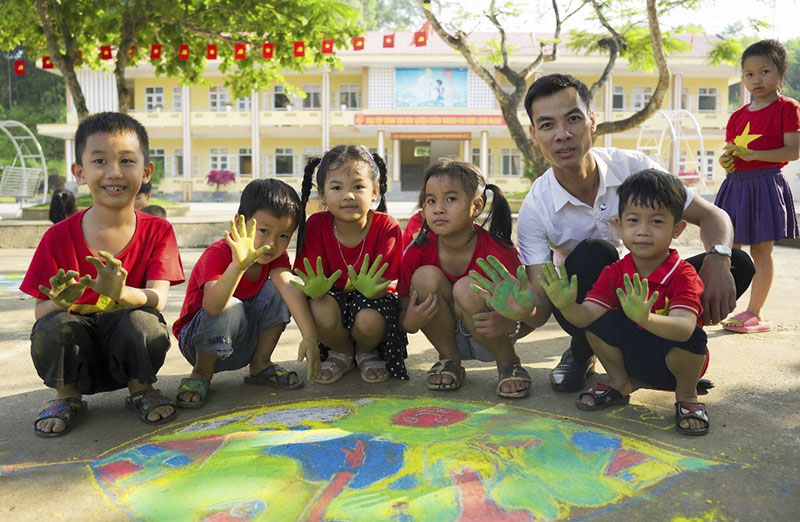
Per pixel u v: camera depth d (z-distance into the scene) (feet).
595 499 5.50
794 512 5.25
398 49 88.69
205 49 35.78
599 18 34.01
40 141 120.57
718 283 8.06
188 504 5.51
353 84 90.38
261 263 8.30
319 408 7.89
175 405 7.77
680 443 6.66
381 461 6.28
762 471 5.99
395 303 8.88
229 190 90.07
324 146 86.89
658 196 7.13
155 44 32.22
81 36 33.76
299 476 5.98
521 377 8.29
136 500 5.60
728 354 10.11
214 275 7.98
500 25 33.68
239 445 6.74
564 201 8.83
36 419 7.28
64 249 7.51
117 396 8.52
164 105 91.40
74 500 5.60
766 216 11.57
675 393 7.95
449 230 8.11
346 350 9.23
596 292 7.57
